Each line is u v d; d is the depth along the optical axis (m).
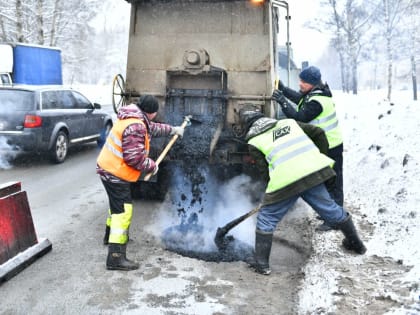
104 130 10.97
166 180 6.20
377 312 3.05
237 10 5.83
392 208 4.94
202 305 3.48
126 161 4.00
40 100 8.62
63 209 5.99
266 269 4.03
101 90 33.34
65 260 4.32
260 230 4.03
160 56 6.00
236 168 6.00
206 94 5.82
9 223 4.05
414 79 22.23
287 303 3.51
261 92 5.82
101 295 3.63
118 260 4.09
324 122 4.81
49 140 8.66
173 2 5.95
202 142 5.80
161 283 3.85
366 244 4.27
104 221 5.52
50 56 16.48
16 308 3.43
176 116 5.94
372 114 10.38
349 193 6.00
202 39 5.91
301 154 3.89
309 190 3.96
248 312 3.38
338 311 3.09
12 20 22.86
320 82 4.95
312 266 3.98
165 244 4.81
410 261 3.74
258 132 4.00
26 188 7.07
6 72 14.81
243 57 5.83
